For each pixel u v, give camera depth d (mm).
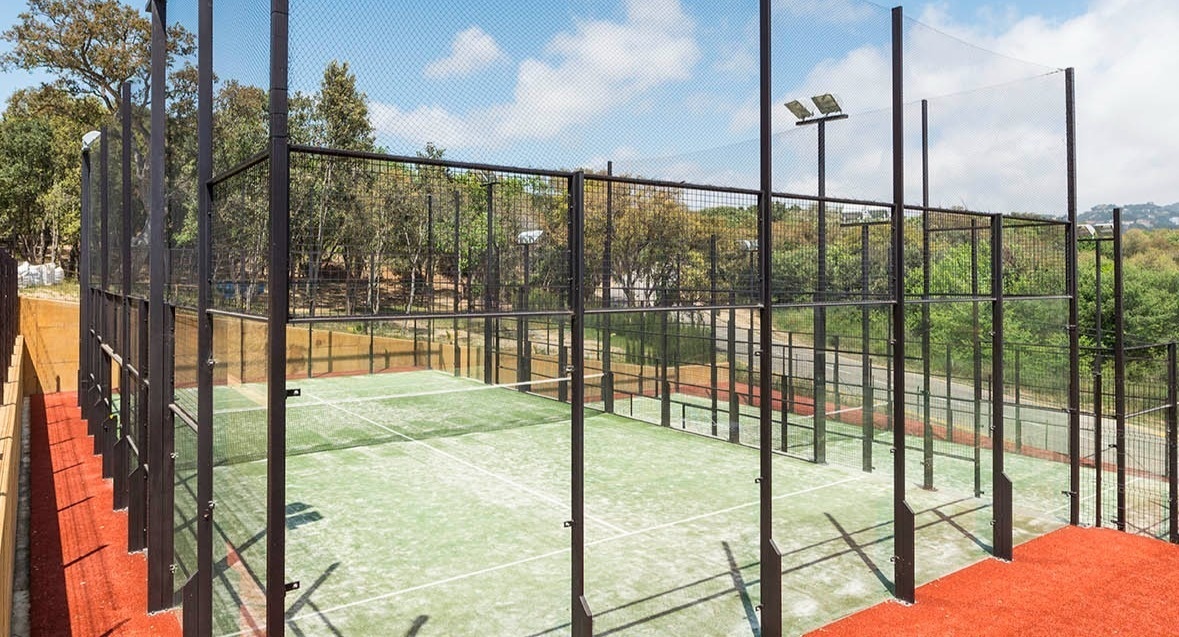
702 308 4469
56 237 27656
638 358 13078
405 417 12672
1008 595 5301
